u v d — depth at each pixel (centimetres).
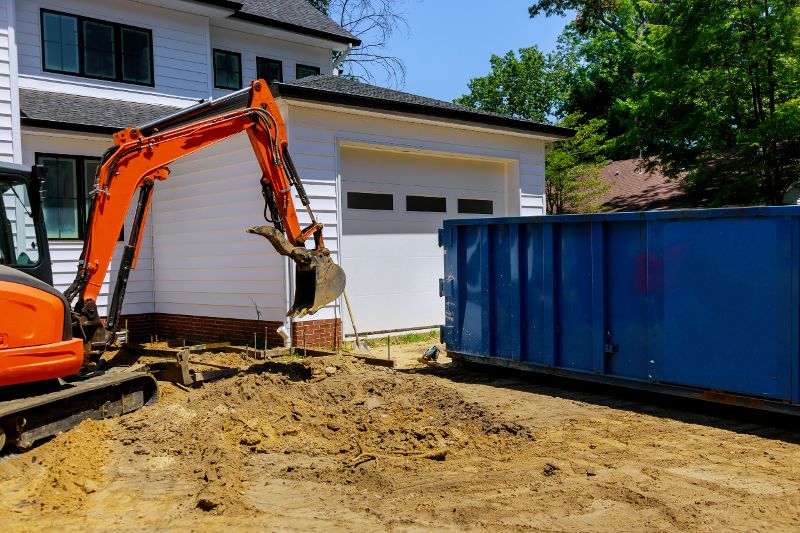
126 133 722
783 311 605
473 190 1397
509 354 855
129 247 751
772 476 507
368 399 759
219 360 998
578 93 3675
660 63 1756
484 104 3947
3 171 627
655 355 702
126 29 1480
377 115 1176
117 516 455
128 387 725
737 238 636
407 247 1283
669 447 583
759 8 1530
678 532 413
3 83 1127
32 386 620
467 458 568
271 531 427
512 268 846
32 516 455
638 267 720
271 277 1099
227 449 582
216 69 1728
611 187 2447
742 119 1692
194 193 1261
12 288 588
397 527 429
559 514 443
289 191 832
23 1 1326
